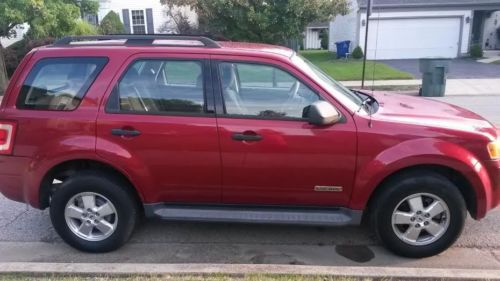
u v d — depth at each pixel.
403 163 3.58
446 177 3.75
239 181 3.82
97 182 3.85
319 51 32.09
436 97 13.70
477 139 3.62
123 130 3.74
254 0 18.28
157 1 27.72
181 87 3.79
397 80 17.11
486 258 3.84
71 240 3.99
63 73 3.85
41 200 3.98
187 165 3.79
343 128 3.64
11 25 14.17
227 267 3.44
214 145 3.73
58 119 3.79
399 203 3.70
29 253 4.05
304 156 3.69
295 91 3.76
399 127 3.62
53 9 14.16
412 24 25.84
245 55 3.79
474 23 28.19
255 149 3.71
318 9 18.59
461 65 22.09
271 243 4.17
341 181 3.72
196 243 4.19
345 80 17.39
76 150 3.74
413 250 3.78
